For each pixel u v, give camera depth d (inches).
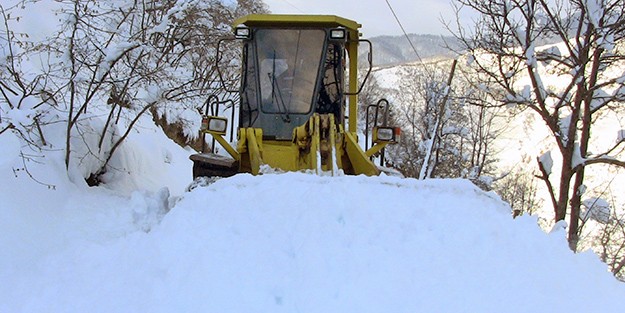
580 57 308.5
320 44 271.1
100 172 318.3
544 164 338.6
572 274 153.3
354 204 168.2
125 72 282.0
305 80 269.6
